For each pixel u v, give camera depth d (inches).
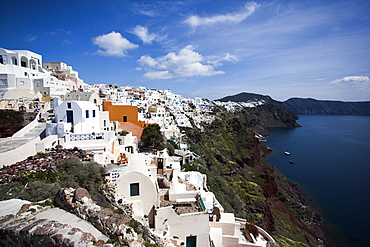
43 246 370.3
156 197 724.0
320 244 1872.5
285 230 1919.3
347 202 2551.7
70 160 753.0
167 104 4557.1
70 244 353.4
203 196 895.1
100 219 413.1
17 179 626.5
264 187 2721.5
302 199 2669.8
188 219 701.3
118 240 383.2
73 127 1157.1
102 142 1078.4
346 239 1926.7
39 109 1508.4
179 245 619.2
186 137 2950.3
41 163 751.1
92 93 1622.8
